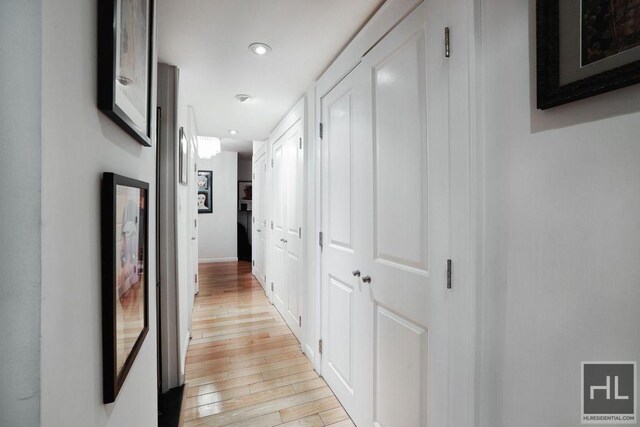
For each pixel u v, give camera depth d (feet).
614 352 1.95
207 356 7.75
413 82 3.74
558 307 2.23
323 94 6.46
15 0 1.23
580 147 2.09
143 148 2.94
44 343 1.26
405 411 3.94
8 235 1.21
